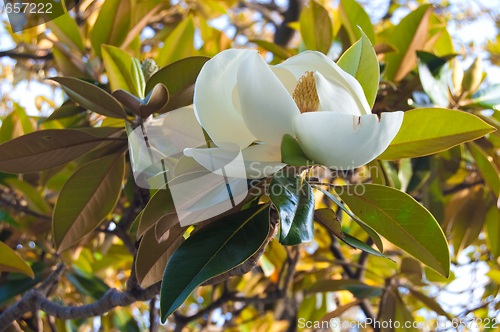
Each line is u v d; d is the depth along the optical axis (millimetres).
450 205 1416
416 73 1162
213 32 1709
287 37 1771
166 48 1301
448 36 1381
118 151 986
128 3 1172
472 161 1385
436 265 847
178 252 764
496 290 1697
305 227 720
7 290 1151
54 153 930
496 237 1387
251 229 778
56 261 1235
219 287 1896
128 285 937
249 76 733
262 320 1835
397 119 726
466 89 1137
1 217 1245
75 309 998
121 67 1000
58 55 1229
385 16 2326
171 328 2203
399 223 851
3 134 1268
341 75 763
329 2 2018
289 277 1194
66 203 975
